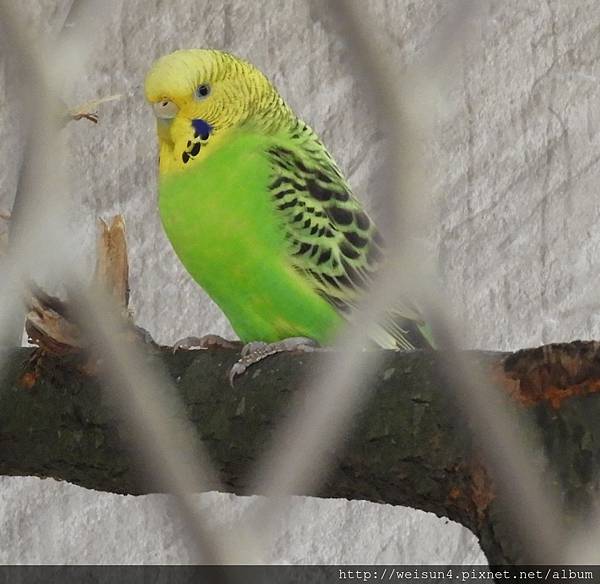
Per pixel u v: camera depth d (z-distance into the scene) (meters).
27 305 3.36
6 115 3.38
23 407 3.58
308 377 3.21
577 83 6.20
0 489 5.61
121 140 5.52
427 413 2.96
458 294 5.95
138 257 5.68
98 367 3.41
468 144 5.98
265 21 5.75
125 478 3.43
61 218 2.05
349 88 5.71
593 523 2.54
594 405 2.70
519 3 6.10
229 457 3.26
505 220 6.06
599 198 6.30
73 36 1.90
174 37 5.61
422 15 5.11
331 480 3.15
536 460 2.70
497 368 2.82
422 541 5.98
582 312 6.22
